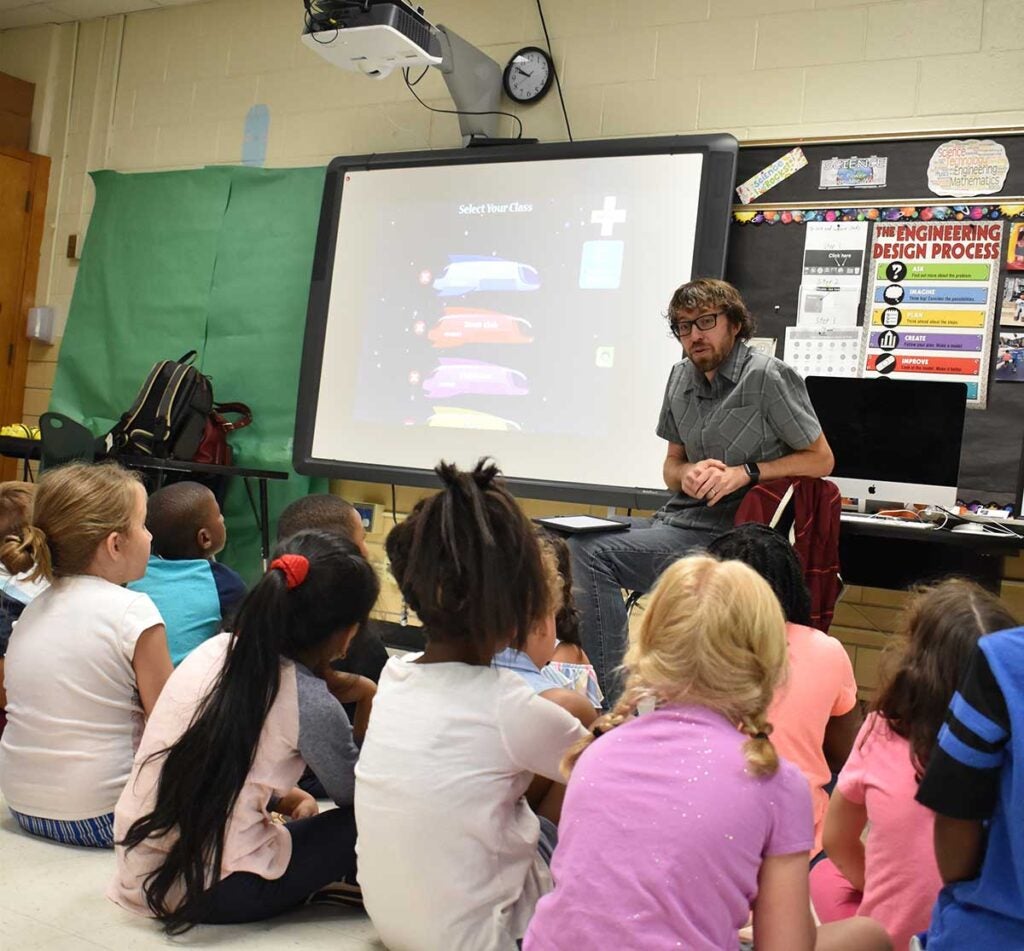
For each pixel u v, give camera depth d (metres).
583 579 3.01
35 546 2.13
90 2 5.58
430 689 1.60
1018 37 3.70
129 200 5.48
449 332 4.53
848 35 3.96
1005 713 1.11
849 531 3.10
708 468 2.91
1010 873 1.13
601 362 4.22
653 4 4.33
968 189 3.71
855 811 1.62
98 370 5.44
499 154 4.44
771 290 4.00
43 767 2.13
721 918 1.17
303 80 5.16
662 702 1.32
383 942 1.71
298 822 1.94
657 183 4.14
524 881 1.60
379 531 4.79
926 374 3.75
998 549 3.03
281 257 5.05
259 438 5.00
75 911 1.84
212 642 1.94
